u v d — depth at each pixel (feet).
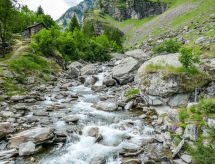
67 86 98.89
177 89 47.26
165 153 32.73
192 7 373.20
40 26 204.64
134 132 41.86
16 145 31.89
